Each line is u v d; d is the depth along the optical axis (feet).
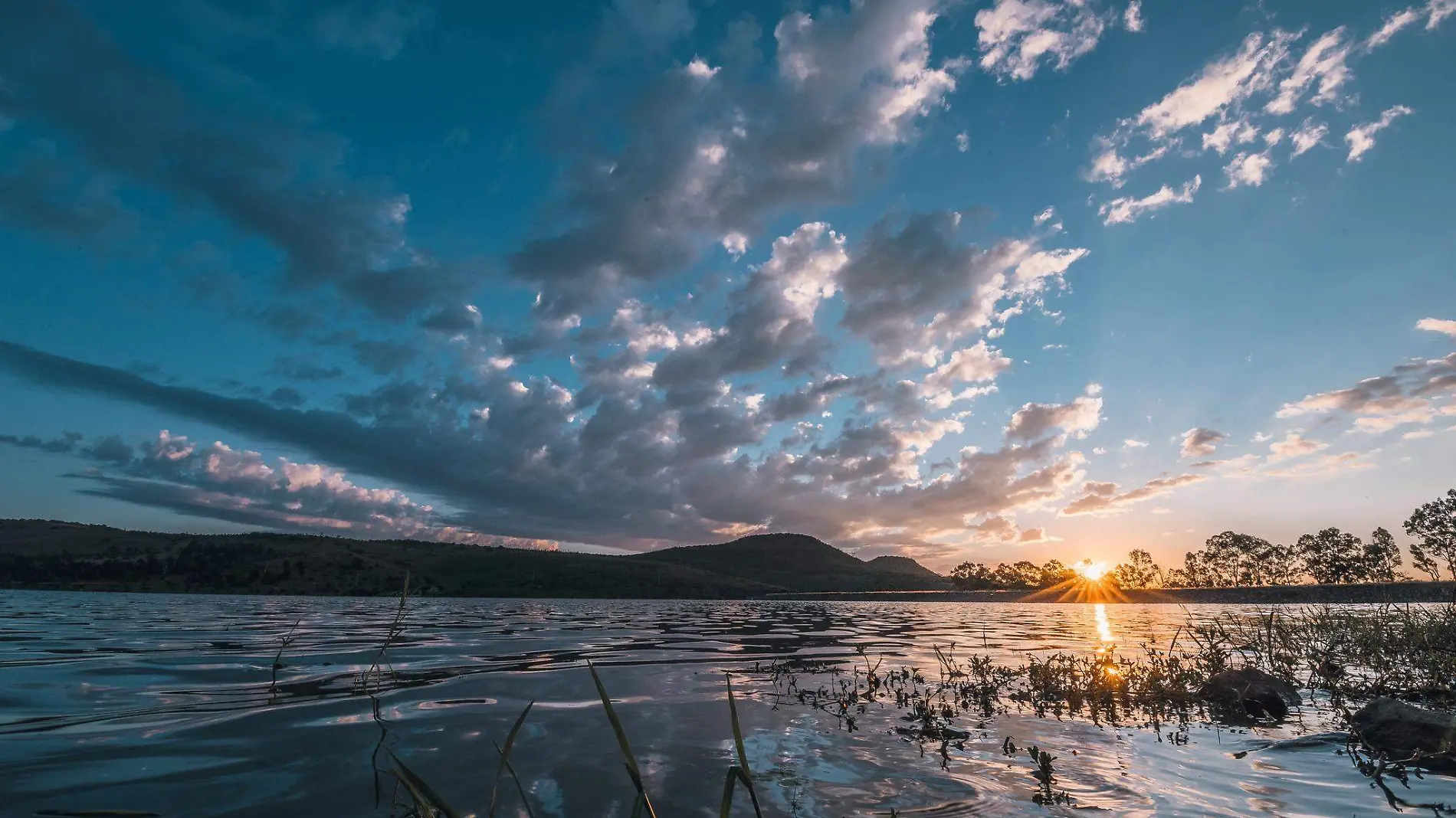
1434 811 12.53
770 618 96.43
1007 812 12.49
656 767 15.05
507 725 18.81
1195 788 14.14
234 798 12.60
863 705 23.68
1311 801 13.23
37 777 13.80
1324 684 27.66
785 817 12.01
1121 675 29.84
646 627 69.51
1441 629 30.35
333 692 24.13
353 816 11.64
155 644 41.47
